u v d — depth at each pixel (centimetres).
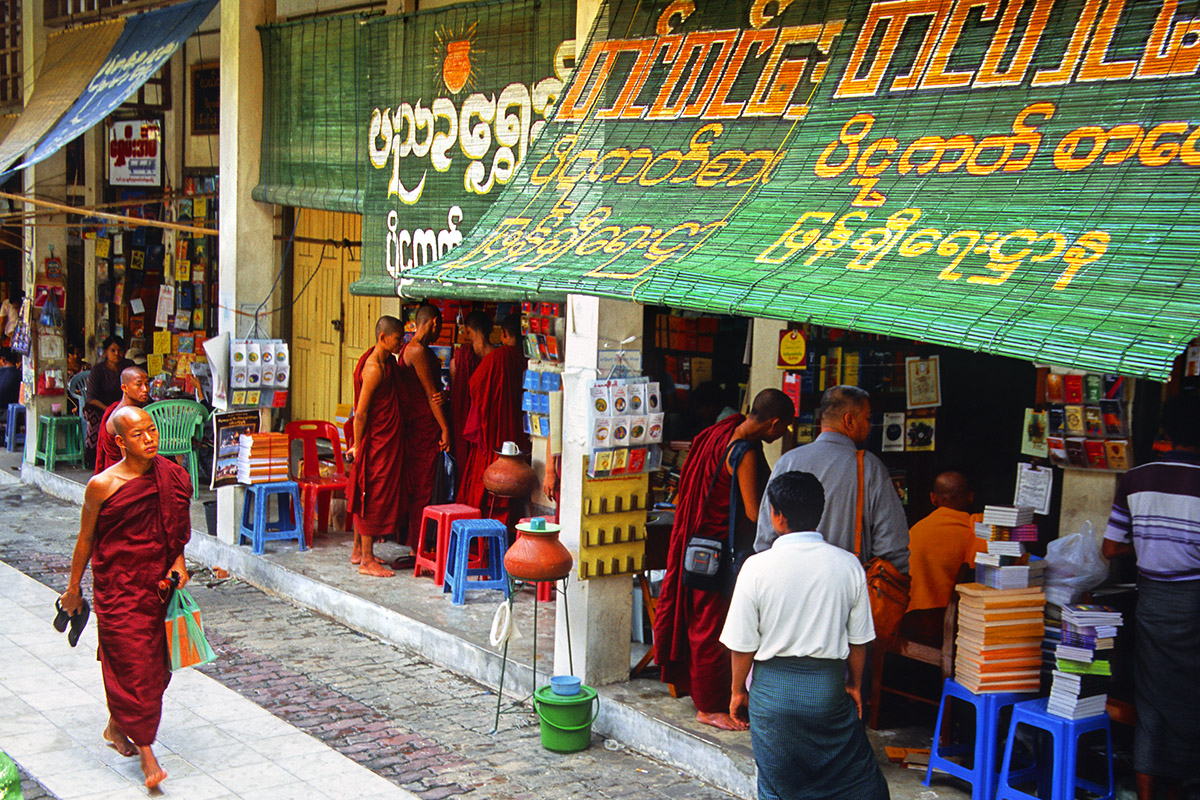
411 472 846
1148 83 400
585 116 586
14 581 839
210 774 523
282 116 862
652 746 551
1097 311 344
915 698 552
